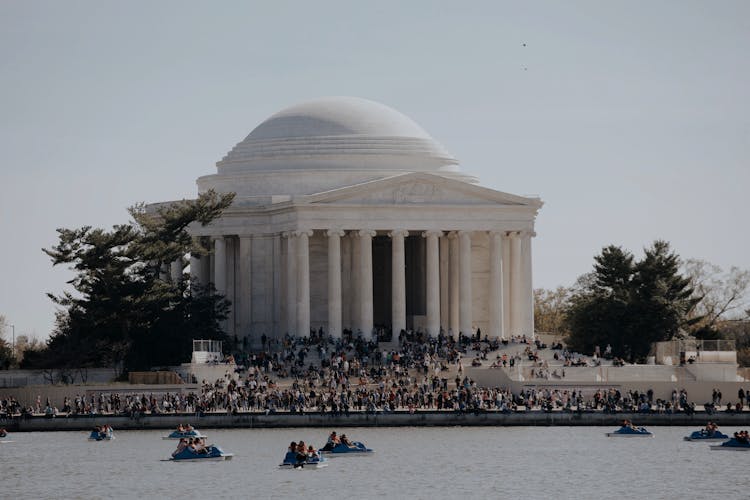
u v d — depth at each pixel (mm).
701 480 190125
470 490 183750
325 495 180875
